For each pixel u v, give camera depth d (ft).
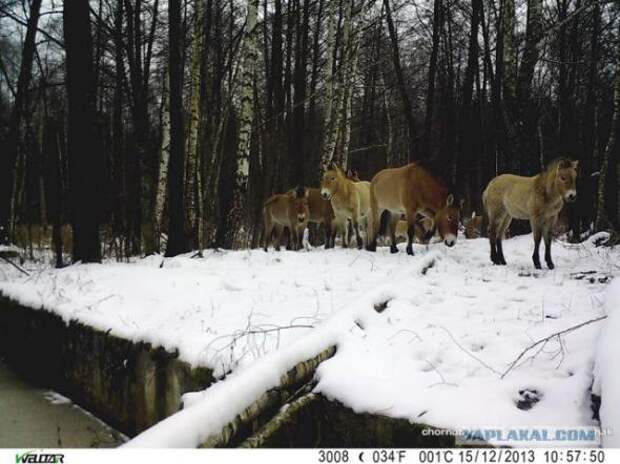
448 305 18.17
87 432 17.33
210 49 62.13
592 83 56.85
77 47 32.35
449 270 25.84
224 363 13.70
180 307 19.95
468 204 65.05
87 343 19.34
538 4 39.52
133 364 16.94
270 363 12.21
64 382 20.83
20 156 50.98
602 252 29.84
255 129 58.03
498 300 18.81
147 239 46.75
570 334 13.97
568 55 57.67
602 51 56.24
